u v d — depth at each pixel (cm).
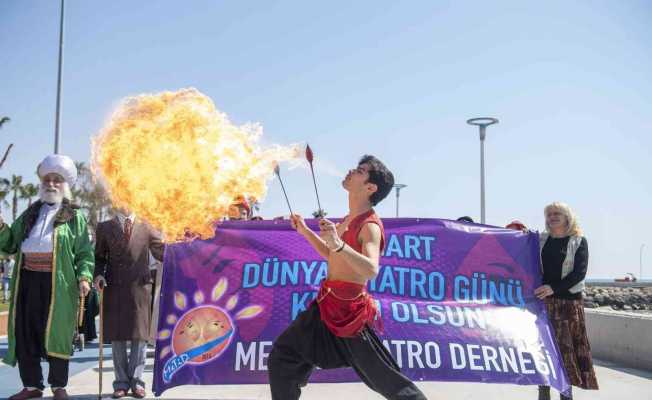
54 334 532
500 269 602
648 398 577
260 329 552
